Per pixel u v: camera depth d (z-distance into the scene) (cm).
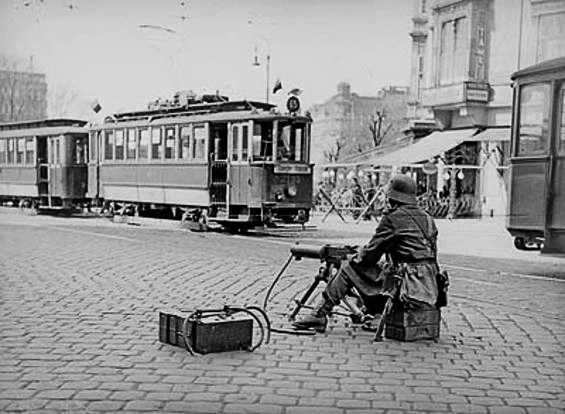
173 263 1192
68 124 1936
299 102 1522
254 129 1586
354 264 708
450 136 1310
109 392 523
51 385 536
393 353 645
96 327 721
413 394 533
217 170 1658
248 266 1164
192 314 644
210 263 1194
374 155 1426
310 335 702
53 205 1995
